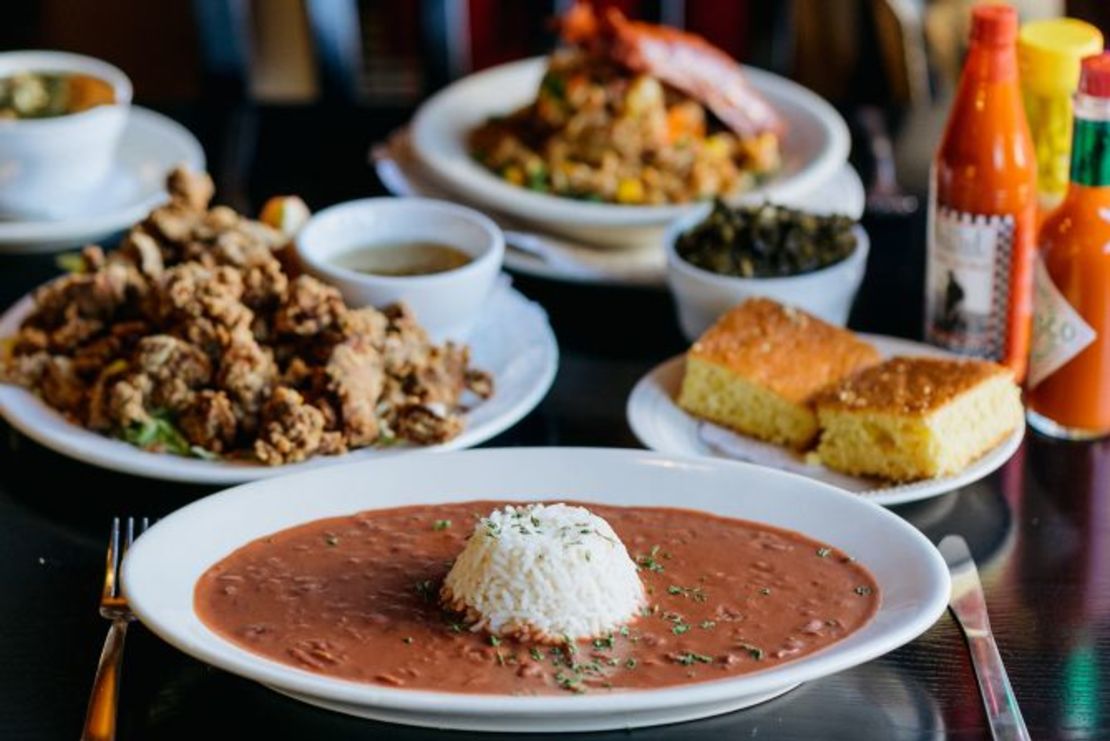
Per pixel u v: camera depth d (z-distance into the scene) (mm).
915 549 1058
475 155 1522
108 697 1021
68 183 1453
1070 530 1156
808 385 1224
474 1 2254
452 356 1243
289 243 1307
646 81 1521
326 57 1766
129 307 1271
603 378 1299
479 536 1045
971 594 1100
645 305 1383
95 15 2277
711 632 1027
